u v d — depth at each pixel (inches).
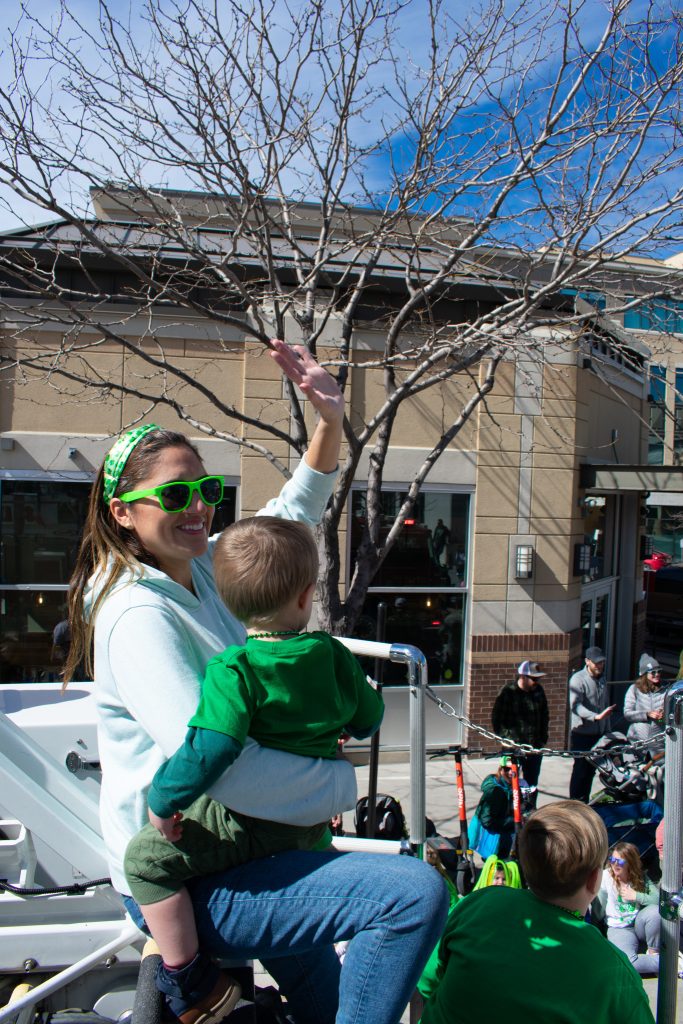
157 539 70.9
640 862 206.5
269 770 59.4
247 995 69.1
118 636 64.1
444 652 392.8
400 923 57.3
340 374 253.3
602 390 465.7
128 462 71.6
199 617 71.7
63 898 85.0
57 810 88.7
